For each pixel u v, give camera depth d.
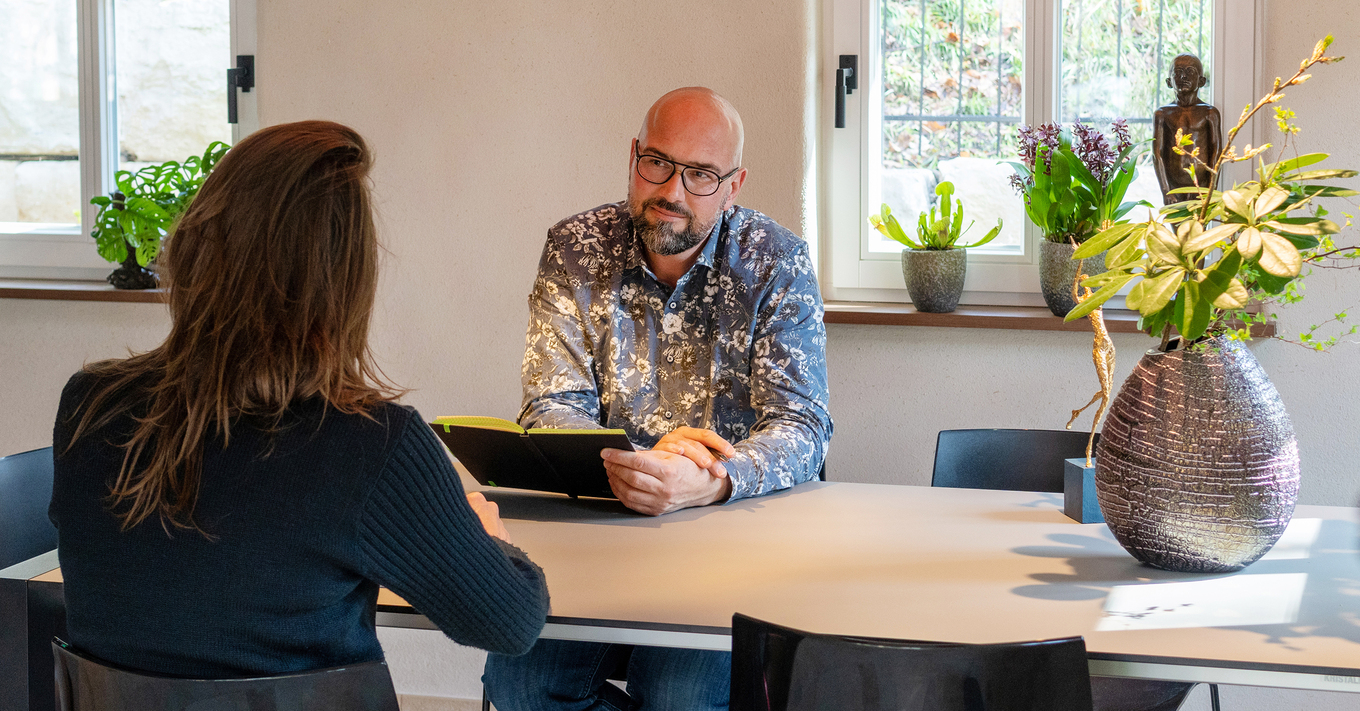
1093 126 2.53
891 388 2.53
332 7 2.67
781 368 1.90
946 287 2.45
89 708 1.06
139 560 1.00
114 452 1.03
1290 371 2.32
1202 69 2.34
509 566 1.13
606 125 2.57
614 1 2.54
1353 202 2.23
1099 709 1.59
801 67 2.46
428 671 2.78
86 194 3.00
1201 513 1.30
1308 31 2.26
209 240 1.01
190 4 2.91
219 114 2.93
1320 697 2.38
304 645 1.03
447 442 1.68
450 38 2.62
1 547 1.78
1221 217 1.31
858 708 1.05
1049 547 1.47
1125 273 1.34
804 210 2.50
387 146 2.68
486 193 2.65
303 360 1.01
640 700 1.69
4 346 2.95
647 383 1.98
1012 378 2.47
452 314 2.71
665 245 1.88
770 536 1.53
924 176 2.63
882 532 1.55
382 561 1.02
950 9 2.57
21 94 3.03
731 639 1.17
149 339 2.87
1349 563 1.38
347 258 1.03
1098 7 2.49
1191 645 1.12
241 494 0.98
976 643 1.02
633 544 1.49
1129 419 1.34
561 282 2.00
